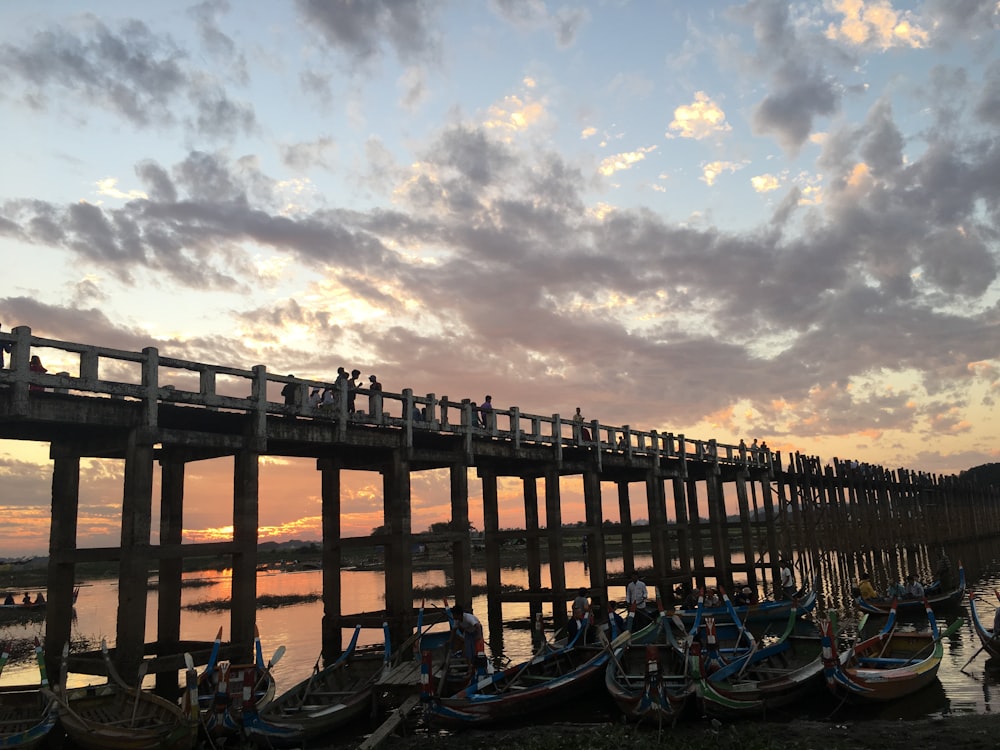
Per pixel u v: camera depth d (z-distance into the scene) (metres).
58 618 20.02
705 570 42.25
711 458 44.00
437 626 33.53
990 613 30.98
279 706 16.52
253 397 21.17
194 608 52.25
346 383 24.11
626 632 20.70
